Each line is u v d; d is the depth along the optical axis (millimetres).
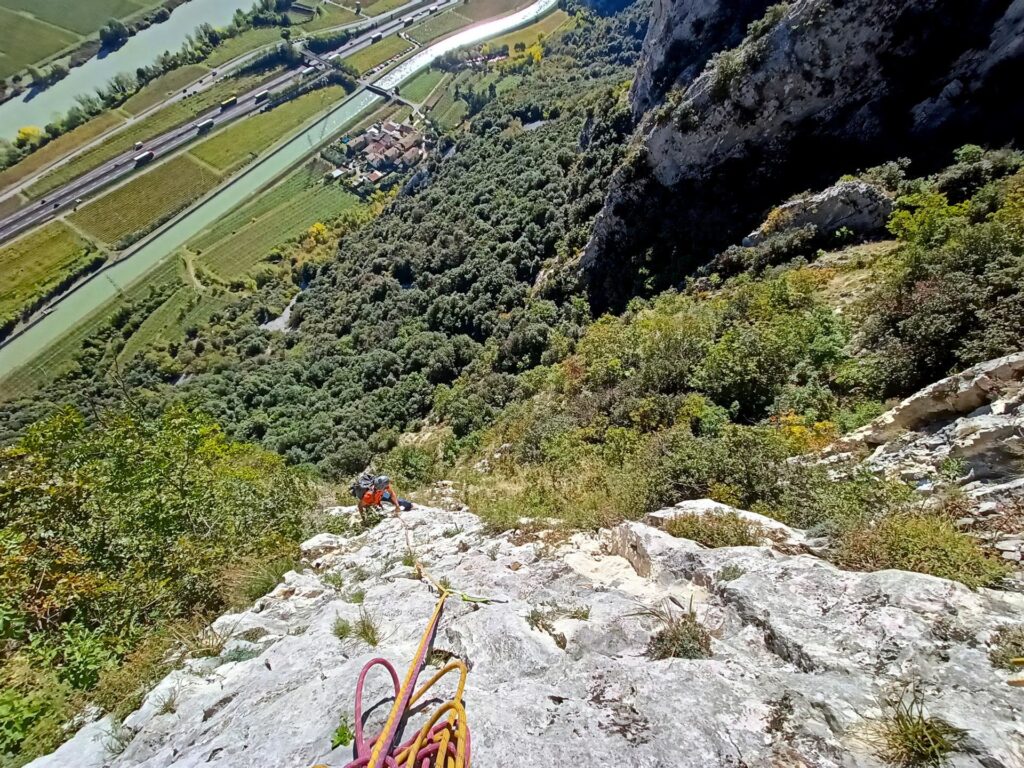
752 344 15312
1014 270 10516
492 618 4812
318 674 4566
